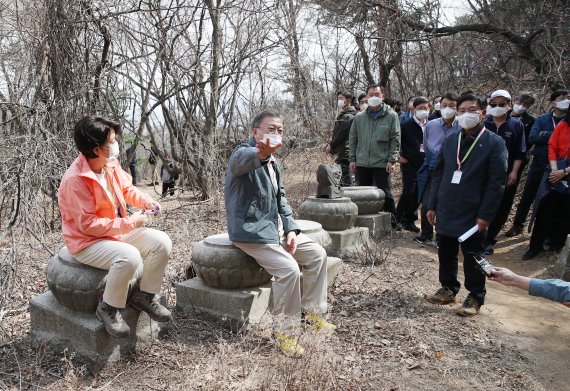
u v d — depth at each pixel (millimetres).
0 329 3596
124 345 3309
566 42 9703
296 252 3861
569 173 5703
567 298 2391
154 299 3346
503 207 6336
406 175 7238
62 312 3287
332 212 5641
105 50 7070
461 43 12258
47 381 3029
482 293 4367
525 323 4328
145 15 7531
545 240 6539
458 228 4281
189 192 10727
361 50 12906
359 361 3422
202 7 8047
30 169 4898
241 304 3717
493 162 4133
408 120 7184
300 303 3633
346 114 7914
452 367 3430
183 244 5992
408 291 4863
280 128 3551
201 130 8680
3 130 6031
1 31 6746
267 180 3682
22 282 4586
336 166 5910
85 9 6652
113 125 3111
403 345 3705
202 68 8523
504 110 6055
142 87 7727
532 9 10438
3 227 5145
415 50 13070
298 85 9914
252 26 8508
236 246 3766
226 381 2936
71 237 3111
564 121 5793
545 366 3582
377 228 6656
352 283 4984
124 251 3029
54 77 6520
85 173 3029
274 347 3402
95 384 3031
